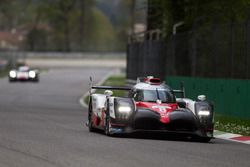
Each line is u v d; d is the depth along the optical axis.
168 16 136.25
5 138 58.88
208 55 106.12
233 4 107.00
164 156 49.00
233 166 45.25
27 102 129.25
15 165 42.34
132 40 171.25
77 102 137.00
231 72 96.06
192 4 126.50
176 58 125.75
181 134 62.41
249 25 90.25
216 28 102.50
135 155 48.88
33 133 64.88
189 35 116.75
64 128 73.25
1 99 136.12
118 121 62.84
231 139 68.44
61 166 42.38
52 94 163.38
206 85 105.62
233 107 94.25
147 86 66.94
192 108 64.38
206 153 52.50
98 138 61.28
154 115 62.34
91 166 42.59
